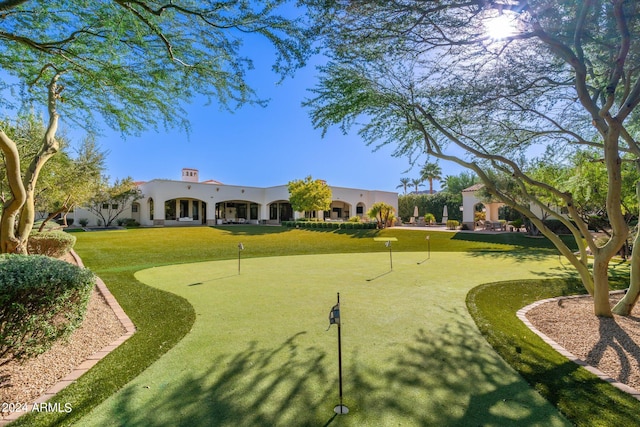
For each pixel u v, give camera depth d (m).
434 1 3.62
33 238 9.25
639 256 4.51
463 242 17.08
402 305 4.96
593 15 4.04
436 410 2.25
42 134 10.03
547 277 7.47
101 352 3.28
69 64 5.10
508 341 3.53
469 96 5.42
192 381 2.65
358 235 20.34
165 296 5.48
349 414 2.20
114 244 14.71
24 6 4.03
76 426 2.09
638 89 3.92
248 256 11.58
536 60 4.98
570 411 2.25
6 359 2.89
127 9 3.76
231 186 32.66
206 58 4.84
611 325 4.22
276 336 3.67
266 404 2.32
